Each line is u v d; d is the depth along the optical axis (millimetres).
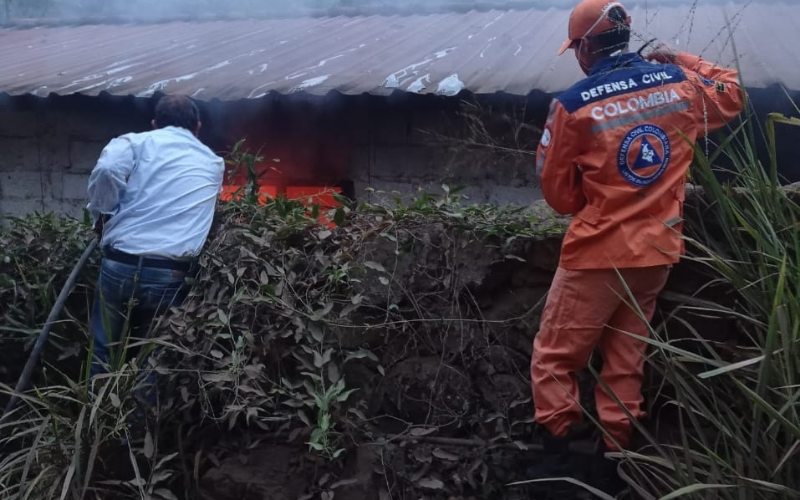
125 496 2707
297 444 2738
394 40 6035
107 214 3117
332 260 2932
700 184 2789
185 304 2928
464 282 2844
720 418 2260
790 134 4148
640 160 2312
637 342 2398
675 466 2141
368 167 5055
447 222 2910
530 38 5641
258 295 2848
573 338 2381
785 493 1961
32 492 2594
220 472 2709
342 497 2654
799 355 2143
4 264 3383
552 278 2799
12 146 5719
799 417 2111
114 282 3041
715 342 2492
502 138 4641
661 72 2428
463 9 7168
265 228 3084
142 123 5469
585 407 2678
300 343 2824
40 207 5723
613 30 2432
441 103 4477
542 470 2609
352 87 4547
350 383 2857
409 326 2869
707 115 2523
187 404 2725
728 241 2639
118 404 2590
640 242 2293
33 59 6430
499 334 2826
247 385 2701
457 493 2697
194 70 5477
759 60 4305
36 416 3020
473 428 2793
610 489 2525
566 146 2342
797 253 2270
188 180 3164
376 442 2715
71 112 5578
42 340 3027
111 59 6133
